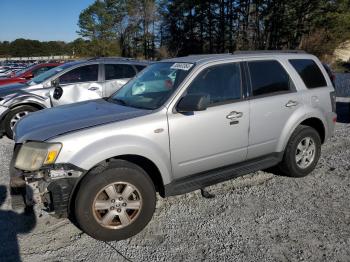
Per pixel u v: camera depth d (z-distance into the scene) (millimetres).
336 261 3193
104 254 3385
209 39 58500
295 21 46000
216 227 3807
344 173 5234
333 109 5410
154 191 3764
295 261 3211
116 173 3508
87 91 7688
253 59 4656
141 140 3650
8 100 7508
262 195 4551
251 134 4469
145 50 71062
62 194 3340
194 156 4055
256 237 3604
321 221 3873
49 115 4137
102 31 76688
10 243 3580
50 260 3305
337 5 43344
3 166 5797
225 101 4293
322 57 43375
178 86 4016
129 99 4438
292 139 4895
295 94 4902
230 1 53031
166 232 3742
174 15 64062
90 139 3455
